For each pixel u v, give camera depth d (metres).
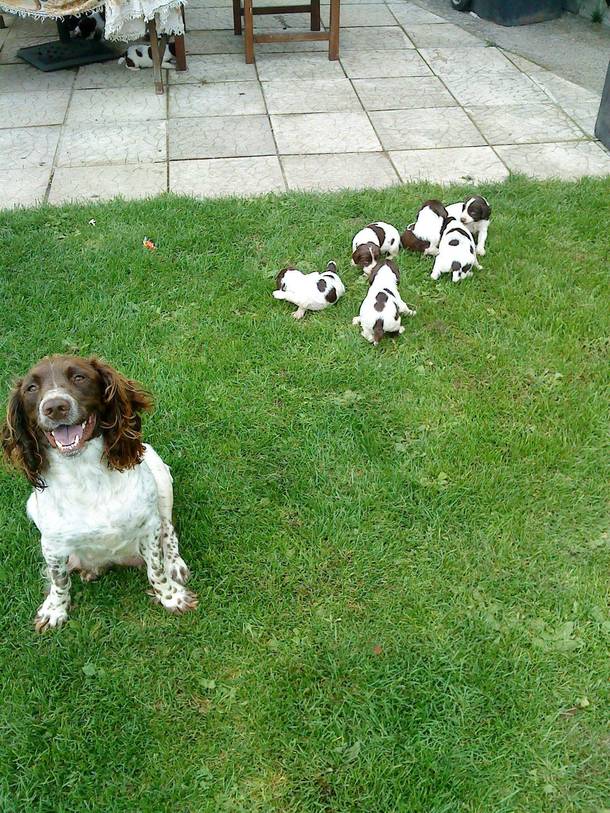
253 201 2.89
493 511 1.78
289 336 2.28
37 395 1.25
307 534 1.73
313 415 2.02
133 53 3.96
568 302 2.38
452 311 2.36
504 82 3.91
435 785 1.30
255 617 1.57
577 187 2.95
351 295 2.45
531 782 1.31
